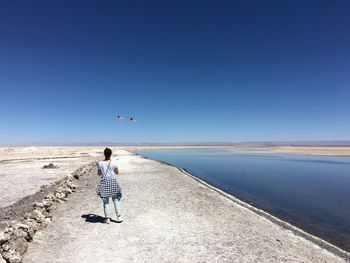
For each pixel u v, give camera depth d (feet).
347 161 187.73
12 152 290.15
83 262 26.27
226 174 114.01
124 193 59.88
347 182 92.27
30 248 29.01
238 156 262.06
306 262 28.53
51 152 295.28
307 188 80.43
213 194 62.75
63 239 31.83
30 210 40.98
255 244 32.35
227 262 27.12
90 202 50.62
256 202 61.87
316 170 129.80
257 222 42.19
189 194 60.54
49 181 79.92
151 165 135.64
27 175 94.07
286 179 99.09
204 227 37.58
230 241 32.78
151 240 32.09
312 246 33.99
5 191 64.23
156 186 70.33
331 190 77.36
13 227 29.22
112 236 33.04
